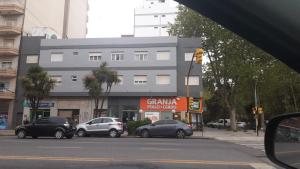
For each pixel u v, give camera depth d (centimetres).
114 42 4525
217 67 4641
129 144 2011
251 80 4459
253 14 268
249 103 6088
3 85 4659
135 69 4434
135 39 4494
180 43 4450
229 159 1341
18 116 4569
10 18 4894
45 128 2731
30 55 4678
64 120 2756
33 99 3856
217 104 6950
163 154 1488
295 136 261
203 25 4538
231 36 4272
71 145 1914
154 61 4419
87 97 4503
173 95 4319
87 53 4559
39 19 5203
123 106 4425
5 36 4769
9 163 1201
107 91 4050
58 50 4619
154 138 2911
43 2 5328
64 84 4547
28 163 1202
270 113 5825
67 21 6006
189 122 3412
